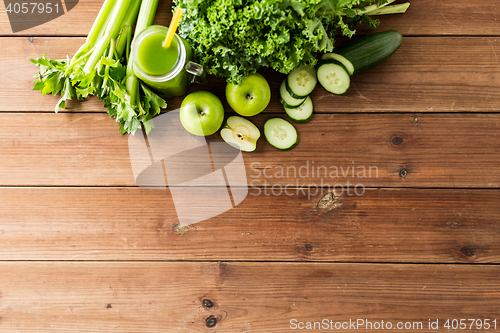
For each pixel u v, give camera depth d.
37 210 1.25
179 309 1.26
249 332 1.25
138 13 1.22
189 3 1.10
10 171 1.25
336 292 1.25
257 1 1.10
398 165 1.25
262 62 1.15
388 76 1.24
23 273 1.25
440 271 1.25
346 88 1.21
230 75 1.16
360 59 1.19
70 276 1.25
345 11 1.15
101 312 1.26
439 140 1.25
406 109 1.24
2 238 1.25
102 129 1.25
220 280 1.25
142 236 1.25
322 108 1.24
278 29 1.12
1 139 1.25
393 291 1.25
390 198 1.25
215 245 1.25
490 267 1.25
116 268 1.25
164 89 1.19
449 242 1.25
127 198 1.25
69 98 1.21
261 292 1.26
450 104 1.24
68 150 1.25
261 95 1.18
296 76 1.20
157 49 1.13
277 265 1.25
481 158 1.25
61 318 1.26
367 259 1.25
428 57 1.24
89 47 1.19
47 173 1.25
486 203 1.25
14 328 1.26
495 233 1.25
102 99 1.22
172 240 1.25
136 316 1.26
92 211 1.25
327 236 1.25
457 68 1.24
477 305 1.25
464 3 1.24
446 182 1.25
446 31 1.24
